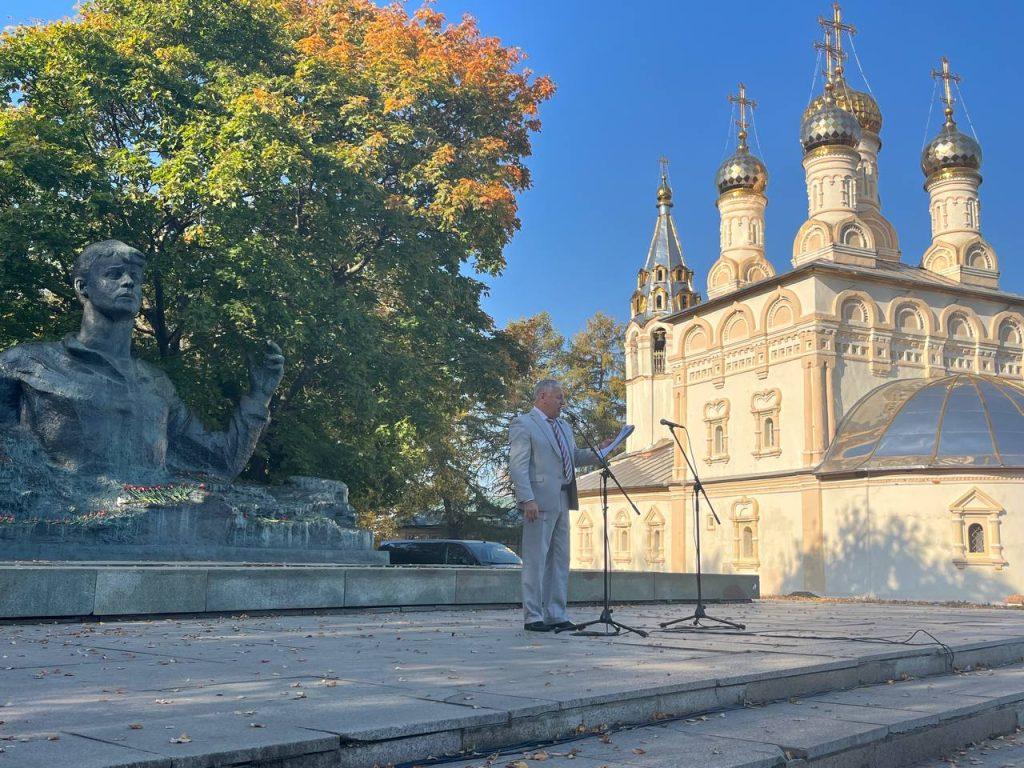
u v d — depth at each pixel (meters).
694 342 40.78
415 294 27.88
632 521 44.06
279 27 28.03
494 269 30.97
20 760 3.22
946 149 41.06
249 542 17.34
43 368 16.75
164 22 25.84
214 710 4.26
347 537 18.67
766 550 35.66
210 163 23.44
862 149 44.03
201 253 23.86
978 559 29.66
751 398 37.41
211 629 9.07
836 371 35.16
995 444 30.66
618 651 7.04
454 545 25.25
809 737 4.75
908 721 5.37
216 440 19.23
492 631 8.98
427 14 32.22
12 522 15.20
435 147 28.92
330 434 28.88
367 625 9.85
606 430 64.25
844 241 38.06
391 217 26.52
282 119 23.88
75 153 22.75
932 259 41.19
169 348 26.06
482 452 61.00
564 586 9.18
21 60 23.81
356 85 27.36
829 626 10.77
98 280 17.47
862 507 32.03
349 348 24.64
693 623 10.59
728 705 5.57
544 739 4.52
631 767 4.04
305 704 4.44
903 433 32.09
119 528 15.84
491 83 30.94
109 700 4.52
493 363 29.64
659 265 61.94
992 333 38.28
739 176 46.34
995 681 7.29
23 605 9.59
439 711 4.30
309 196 25.64
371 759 3.83
